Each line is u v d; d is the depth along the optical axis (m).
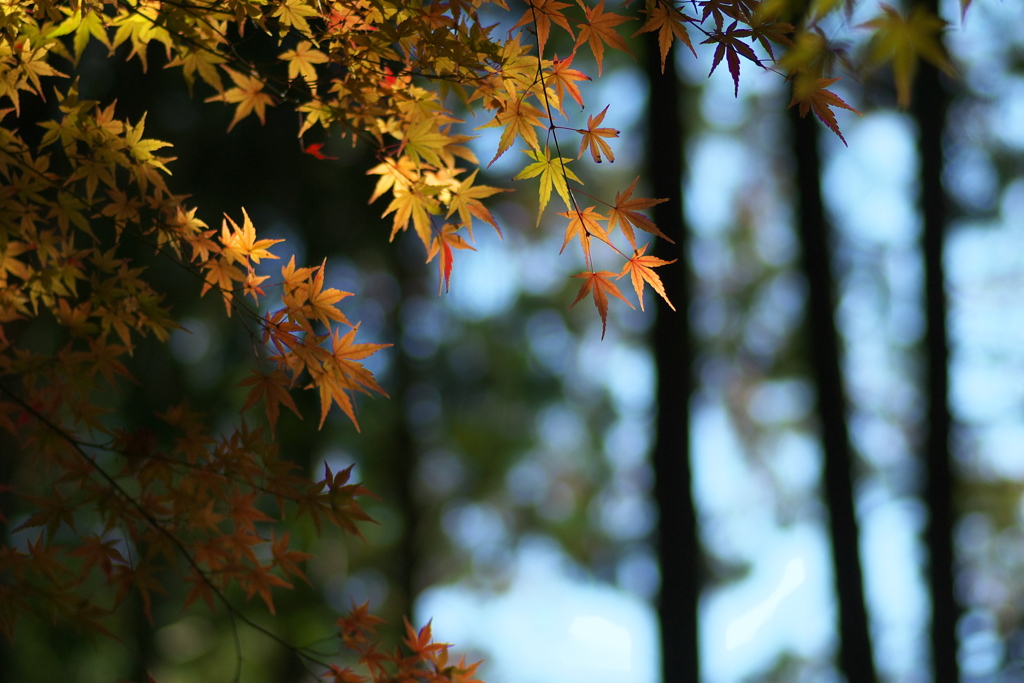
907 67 1.21
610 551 15.77
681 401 7.35
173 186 7.50
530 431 13.18
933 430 8.53
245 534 2.22
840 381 7.96
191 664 8.90
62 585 2.18
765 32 1.73
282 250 8.14
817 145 8.26
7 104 4.18
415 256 9.93
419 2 2.00
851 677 7.49
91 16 2.17
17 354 2.19
